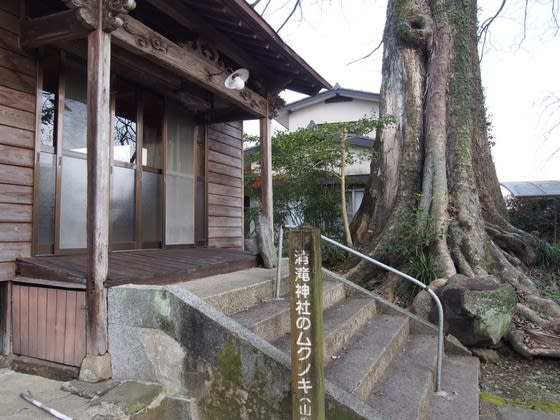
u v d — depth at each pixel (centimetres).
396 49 758
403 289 560
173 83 514
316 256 198
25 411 229
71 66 398
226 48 468
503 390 363
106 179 283
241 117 566
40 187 358
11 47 331
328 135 783
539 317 470
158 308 262
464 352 417
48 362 288
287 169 889
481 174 718
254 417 234
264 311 336
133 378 266
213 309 261
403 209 659
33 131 347
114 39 311
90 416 221
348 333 363
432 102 700
